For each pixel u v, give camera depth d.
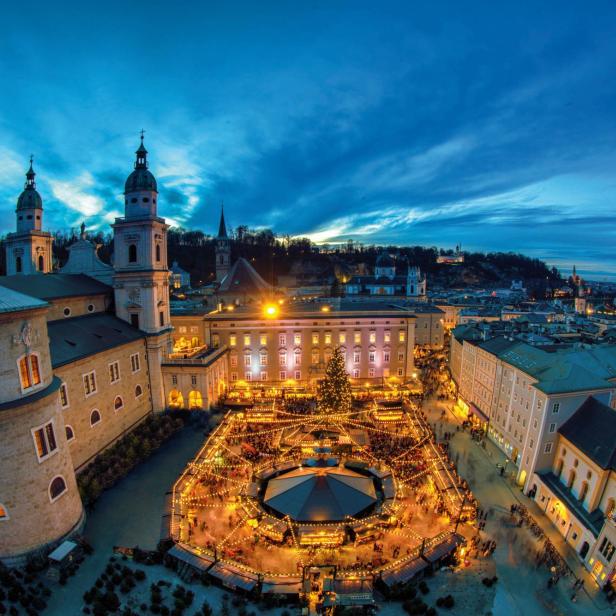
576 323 118.12
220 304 106.81
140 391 61.28
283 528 37.78
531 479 45.31
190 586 32.56
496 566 35.59
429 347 118.38
